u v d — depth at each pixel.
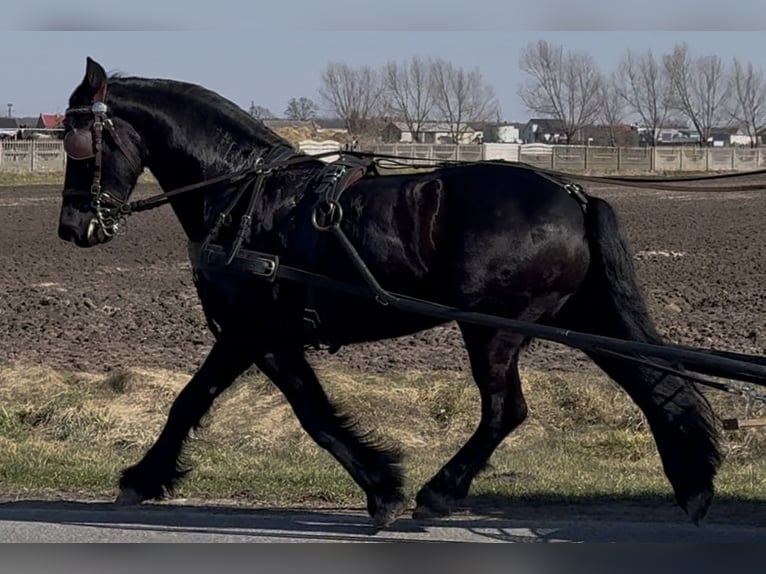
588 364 11.27
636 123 77.38
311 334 6.48
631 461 8.70
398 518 6.61
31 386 10.18
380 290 6.14
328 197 6.33
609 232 6.23
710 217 28.41
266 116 60.41
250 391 10.08
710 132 78.06
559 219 6.16
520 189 6.22
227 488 7.45
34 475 7.71
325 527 6.46
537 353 11.86
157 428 9.36
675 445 6.20
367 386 10.20
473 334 6.25
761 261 19.64
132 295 15.92
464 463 6.26
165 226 25.67
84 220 6.77
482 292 6.13
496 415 6.25
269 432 9.26
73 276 17.70
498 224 6.11
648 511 6.89
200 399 6.72
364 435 6.53
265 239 6.47
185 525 6.51
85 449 8.79
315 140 55.84
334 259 6.33
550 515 6.80
